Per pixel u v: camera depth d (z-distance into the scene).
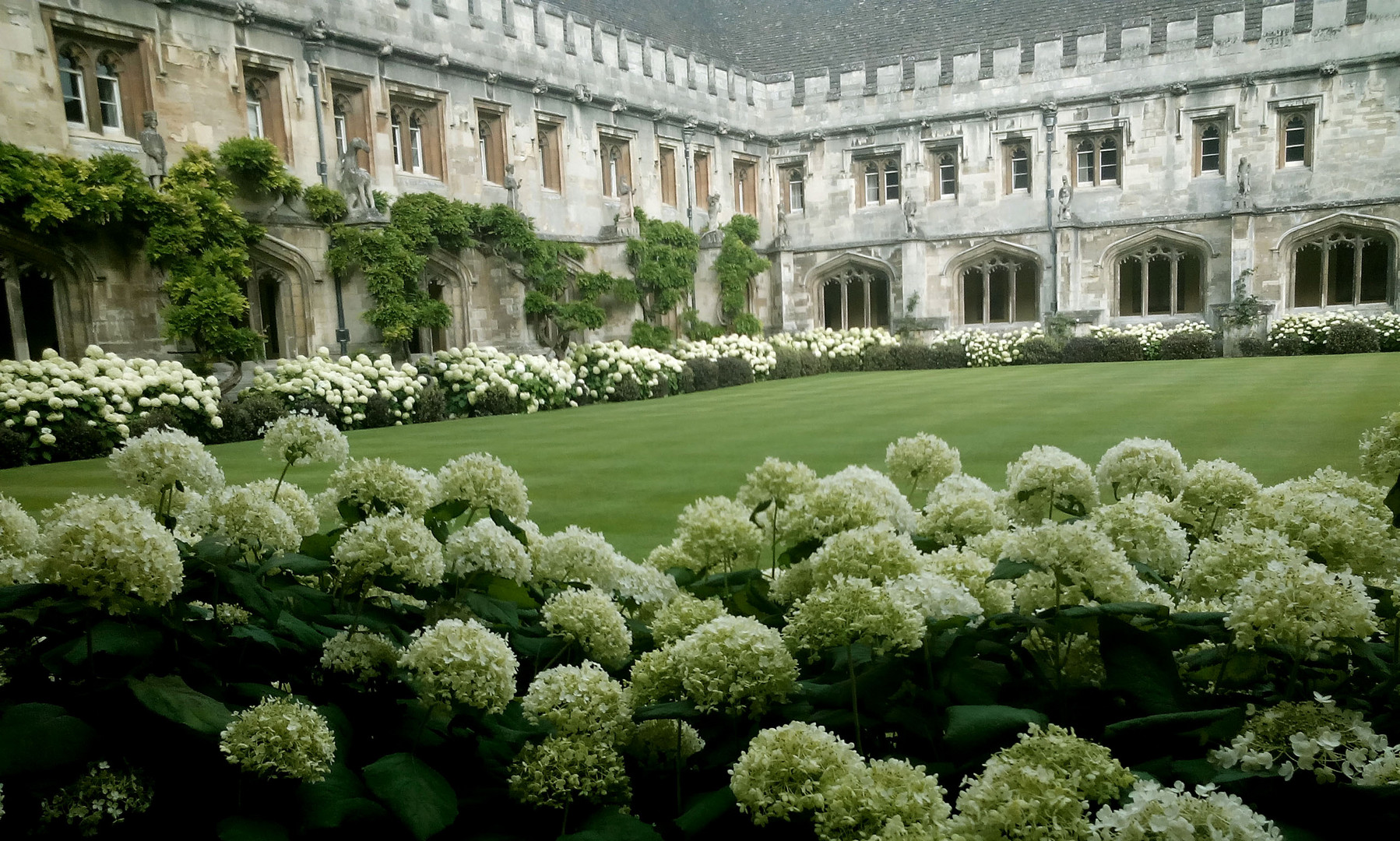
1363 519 2.47
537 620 2.68
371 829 1.93
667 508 7.22
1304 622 1.81
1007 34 33.53
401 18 22.61
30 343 17.09
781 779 1.66
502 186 25.53
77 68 17.12
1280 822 1.64
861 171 34.59
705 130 32.47
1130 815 1.34
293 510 3.21
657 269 28.30
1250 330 28.73
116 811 1.89
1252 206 28.97
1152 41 30.33
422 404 17.70
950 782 1.92
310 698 2.29
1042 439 10.22
